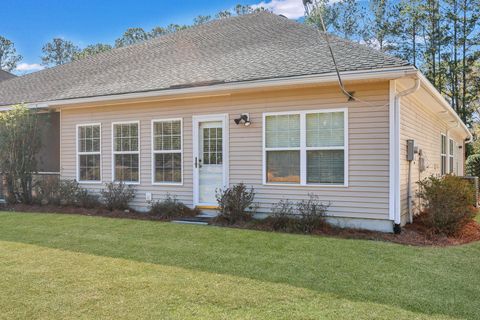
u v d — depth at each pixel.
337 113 7.07
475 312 3.31
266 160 7.71
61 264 4.64
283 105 7.54
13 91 12.50
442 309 3.37
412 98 7.98
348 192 6.98
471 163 20.25
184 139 8.66
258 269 4.45
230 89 7.62
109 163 9.61
